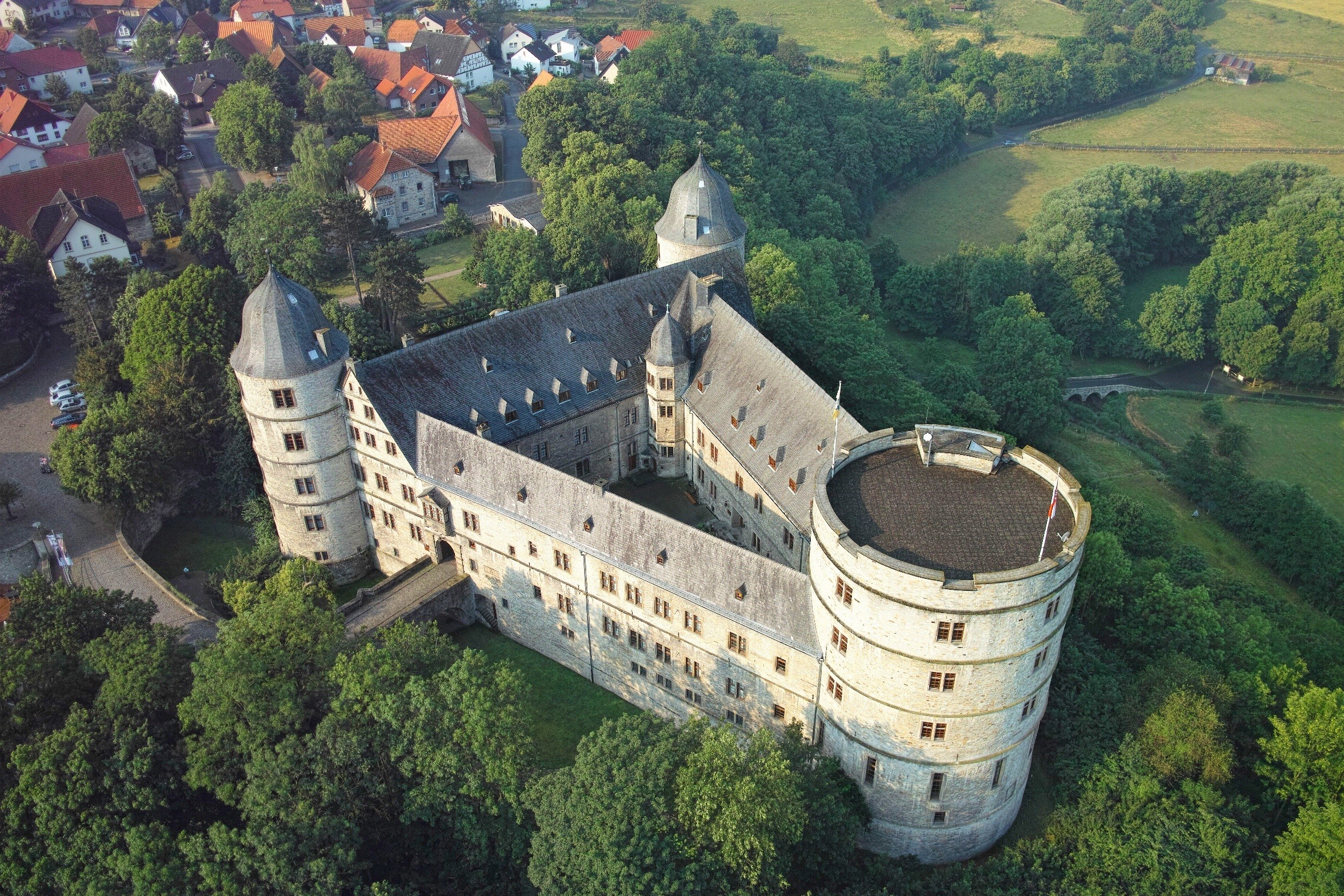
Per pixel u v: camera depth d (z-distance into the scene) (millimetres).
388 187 184875
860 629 73000
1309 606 134250
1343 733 82312
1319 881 71750
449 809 76812
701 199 132500
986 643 70188
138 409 126250
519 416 110062
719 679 87500
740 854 67500
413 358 105562
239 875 71688
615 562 89000
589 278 148625
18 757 75562
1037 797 86812
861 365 133125
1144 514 127750
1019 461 79875
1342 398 187750
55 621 86375
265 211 158500
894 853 82312
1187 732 82750
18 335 156375
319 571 106000
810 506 92875
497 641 104875
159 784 76938
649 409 120375
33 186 177375
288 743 75500
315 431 106125
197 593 115812
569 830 69812
